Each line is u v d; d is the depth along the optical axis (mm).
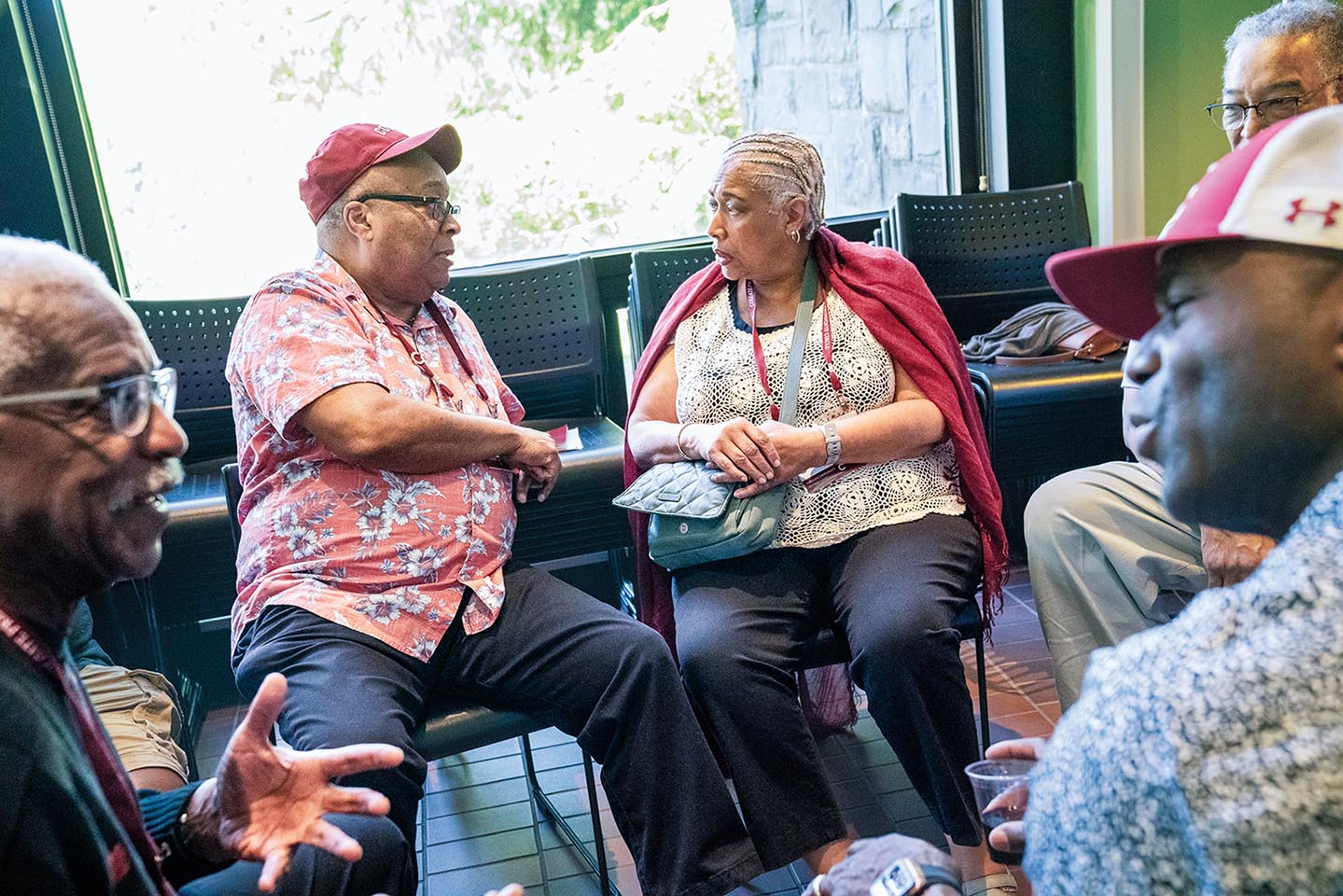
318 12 3035
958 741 1881
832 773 2348
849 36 3674
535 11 3227
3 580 899
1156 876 642
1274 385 683
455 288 2771
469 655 1855
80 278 930
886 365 2105
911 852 979
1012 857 1050
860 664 1887
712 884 1747
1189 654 660
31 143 2756
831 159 3748
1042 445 2809
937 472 2145
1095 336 2855
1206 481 735
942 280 3232
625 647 1797
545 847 2215
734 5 3473
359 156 1877
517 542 2334
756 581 2018
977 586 2076
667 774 1771
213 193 3078
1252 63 2145
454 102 3236
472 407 2006
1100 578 2002
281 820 1155
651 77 3410
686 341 2227
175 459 1005
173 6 2928
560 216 3418
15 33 2693
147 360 974
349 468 1810
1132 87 3322
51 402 884
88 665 1816
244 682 1788
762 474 1945
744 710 1844
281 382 1762
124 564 960
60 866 787
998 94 3494
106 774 968
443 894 2078
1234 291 691
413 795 1647
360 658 1736
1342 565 624
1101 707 696
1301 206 669
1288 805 589
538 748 2631
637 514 2256
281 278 1881
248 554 1857
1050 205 3293
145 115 2971
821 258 2188
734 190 2037
